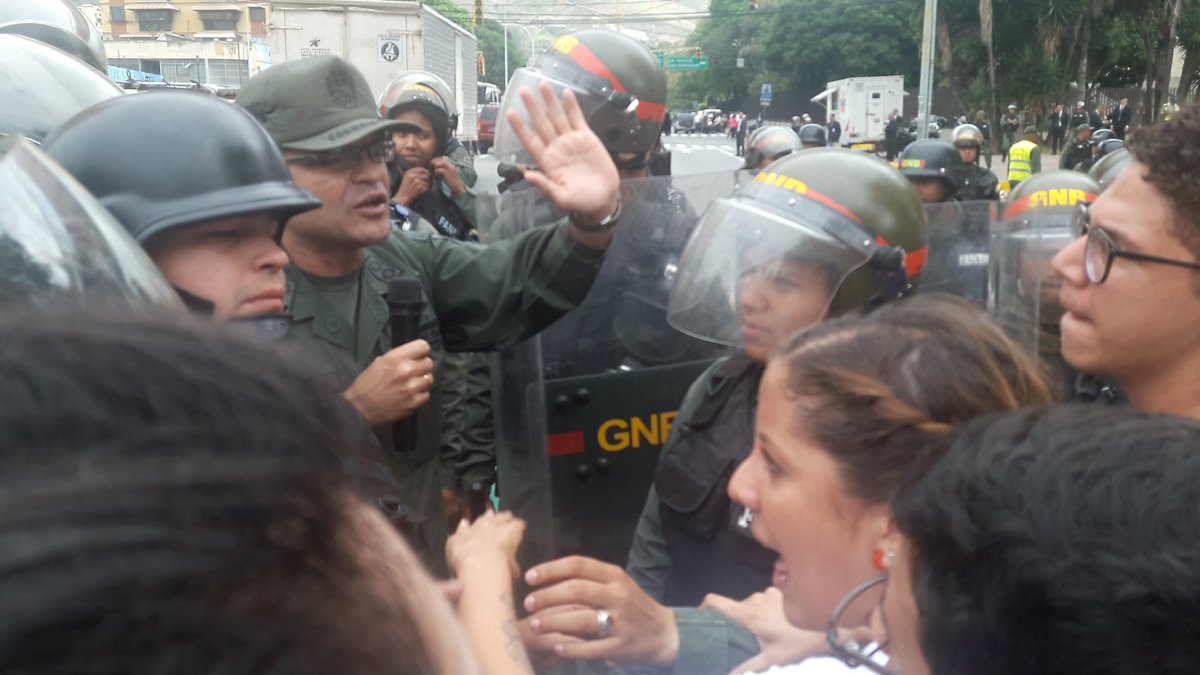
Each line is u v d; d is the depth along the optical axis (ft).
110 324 1.25
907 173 17.11
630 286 8.53
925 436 3.51
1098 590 2.06
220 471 1.12
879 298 6.35
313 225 7.00
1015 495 2.25
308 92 6.97
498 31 280.31
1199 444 2.27
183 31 202.49
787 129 17.78
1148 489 2.15
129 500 1.05
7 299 2.95
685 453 6.43
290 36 43.19
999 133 92.58
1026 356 4.17
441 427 8.12
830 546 3.73
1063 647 2.09
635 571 6.84
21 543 0.99
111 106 5.12
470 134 64.95
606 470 8.47
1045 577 2.12
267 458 1.18
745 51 233.35
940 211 9.33
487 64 270.05
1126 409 2.52
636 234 8.57
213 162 5.04
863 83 118.01
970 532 2.27
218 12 203.00
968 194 24.76
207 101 5.29
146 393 1.16
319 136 6.89
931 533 2.39
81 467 1.08
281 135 6.95
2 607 0.96
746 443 6.17
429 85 16.94
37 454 1.09
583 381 8.38
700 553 6.30
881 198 6.47
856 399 3.65
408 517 5.74
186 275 5.03
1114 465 2.21
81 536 1.01
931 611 2.36
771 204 6.47
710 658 5.02
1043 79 89.61
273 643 1.08
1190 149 4.53
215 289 5.07
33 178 3.34
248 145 5.20
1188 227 4.62
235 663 1.04
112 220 3.64
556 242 7.72
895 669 2.80
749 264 6.40
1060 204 9.18
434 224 14.96
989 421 2.54
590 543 8.48
